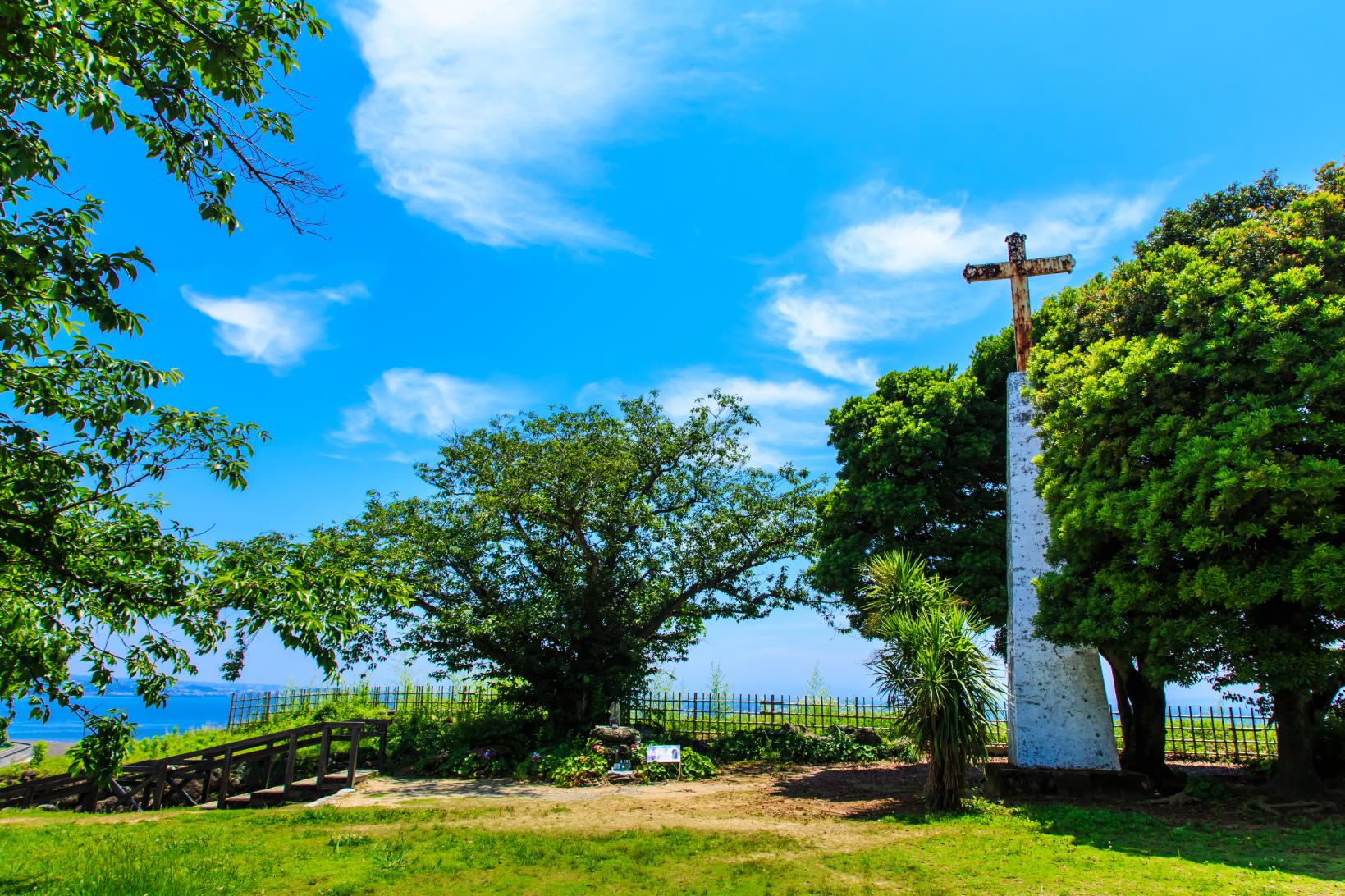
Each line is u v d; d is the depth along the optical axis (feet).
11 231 17.65
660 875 22.38
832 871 22.54
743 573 62.59
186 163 20.29
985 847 24.59
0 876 22.02
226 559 21.94
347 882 21.56
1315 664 27.66
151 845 26.45
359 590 23.49
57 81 18.67
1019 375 41.96
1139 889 19.61
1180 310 31.32
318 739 53.52
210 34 19.69
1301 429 27.17
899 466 52.13
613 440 59.77
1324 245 29.78
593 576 57.98
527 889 21.15
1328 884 19.61
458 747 52.95
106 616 21.89
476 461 59.93
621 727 50.37
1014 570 39.34
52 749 67.92
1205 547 28.35
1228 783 35.45
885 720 60.95
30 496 19.10
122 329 18.66
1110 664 42.04
